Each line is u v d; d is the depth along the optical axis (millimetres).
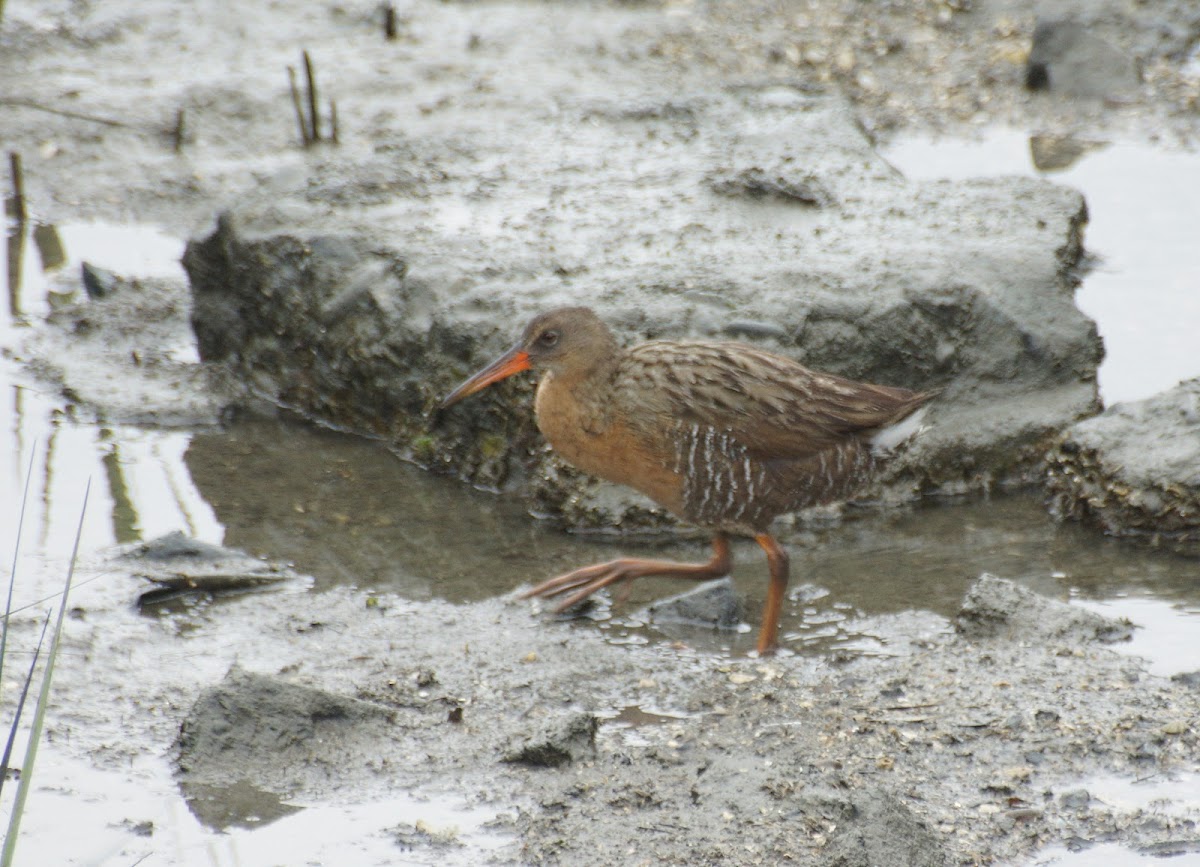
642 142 16125
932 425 12273
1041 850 7703
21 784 7027
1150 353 13477
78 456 12820
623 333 12156
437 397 12625
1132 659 9406
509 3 21297
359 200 14555
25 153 18125
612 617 10508
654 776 8344
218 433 13414
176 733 8945
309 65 17359
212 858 7801
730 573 10656
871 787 7973
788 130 16172
